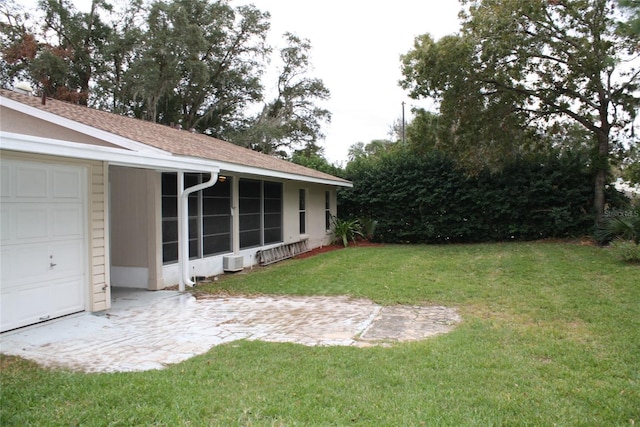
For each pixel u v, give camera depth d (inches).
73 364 179.0
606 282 329.1
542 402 140.9
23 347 200.8
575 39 559.8
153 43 981.2
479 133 610.9
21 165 225.6
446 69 563.8
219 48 1157.1
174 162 280.4
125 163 272.2
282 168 496.4
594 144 624.1
